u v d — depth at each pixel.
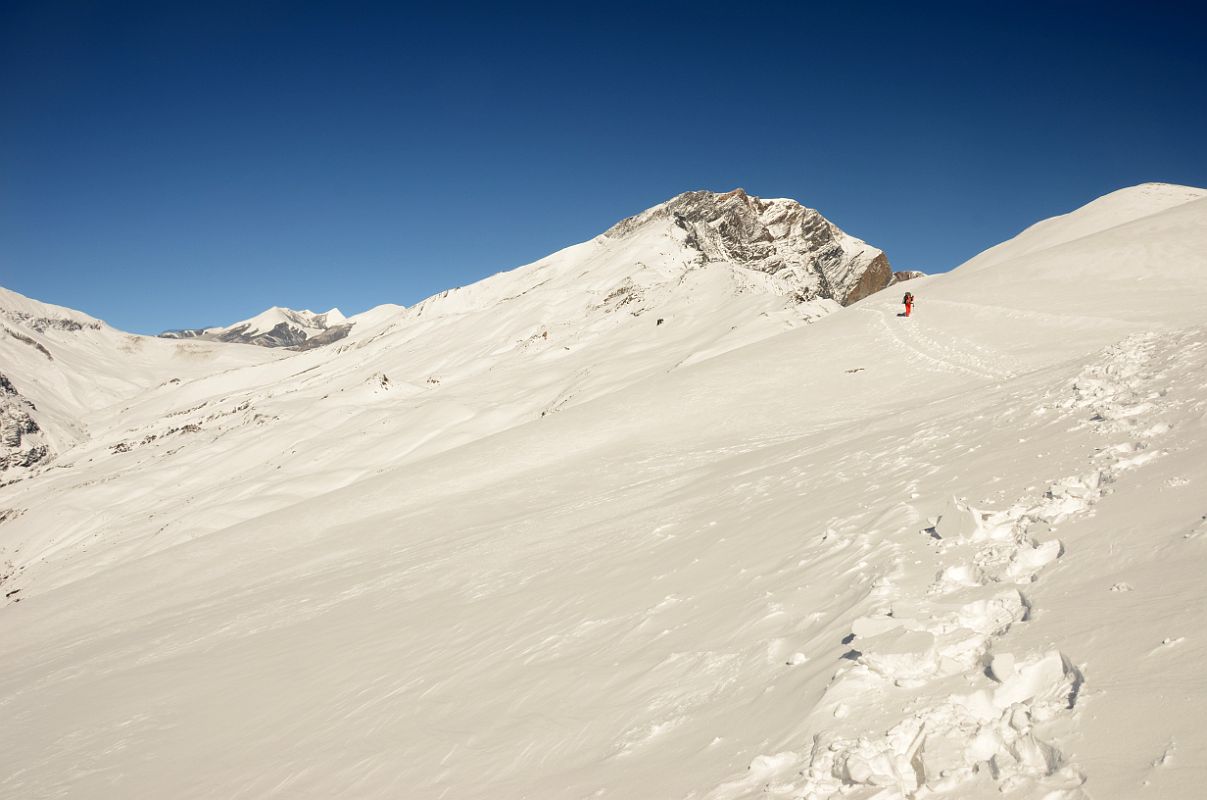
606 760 6.74
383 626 17.64
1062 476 8.76
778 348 46.56
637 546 16.48
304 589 26.44
